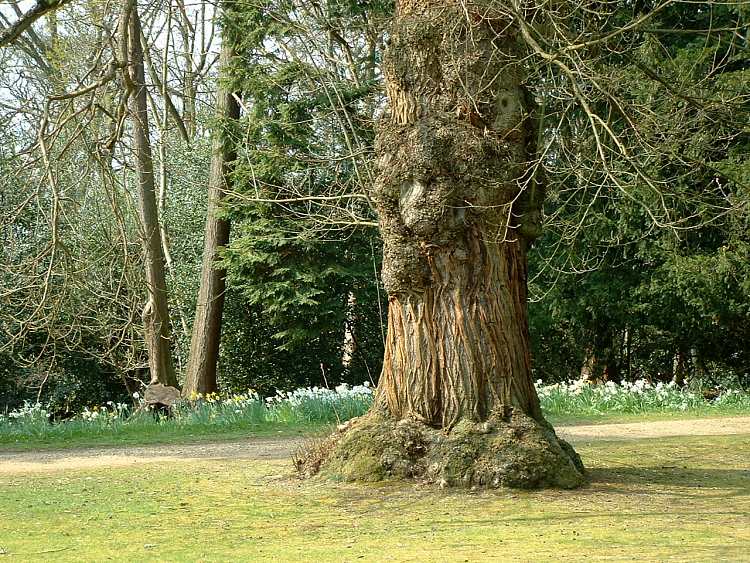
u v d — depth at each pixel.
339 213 16.27
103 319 15.75
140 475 10.52
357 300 25.25
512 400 8.89
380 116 9.51
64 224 18.53
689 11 19.92
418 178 8.90
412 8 9.37
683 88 12.34
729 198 13.52
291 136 20.77
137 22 19.94
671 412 18.23
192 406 18.95
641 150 12.78
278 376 27.86
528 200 9.28
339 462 9.07
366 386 18.27
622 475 9.46
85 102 14.97
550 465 8.61
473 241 8.96
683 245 20.11
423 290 8.98
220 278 23.95
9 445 14.81
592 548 6.11
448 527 7.09
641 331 25.20
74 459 12.70
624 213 19.41
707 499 8.14
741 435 13.61
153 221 20.92
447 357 8.91
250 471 10.44
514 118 9.15
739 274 19.30
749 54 12.66
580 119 14.55
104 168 13.22
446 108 9.01
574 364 28.53
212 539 6.84
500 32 9.03
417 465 8.76
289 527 7.25
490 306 8.93
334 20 17.97
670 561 5.52
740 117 16.64
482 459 8.56
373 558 5.97
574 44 9.04
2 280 16.67
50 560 6.11
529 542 6.41
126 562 6.02
